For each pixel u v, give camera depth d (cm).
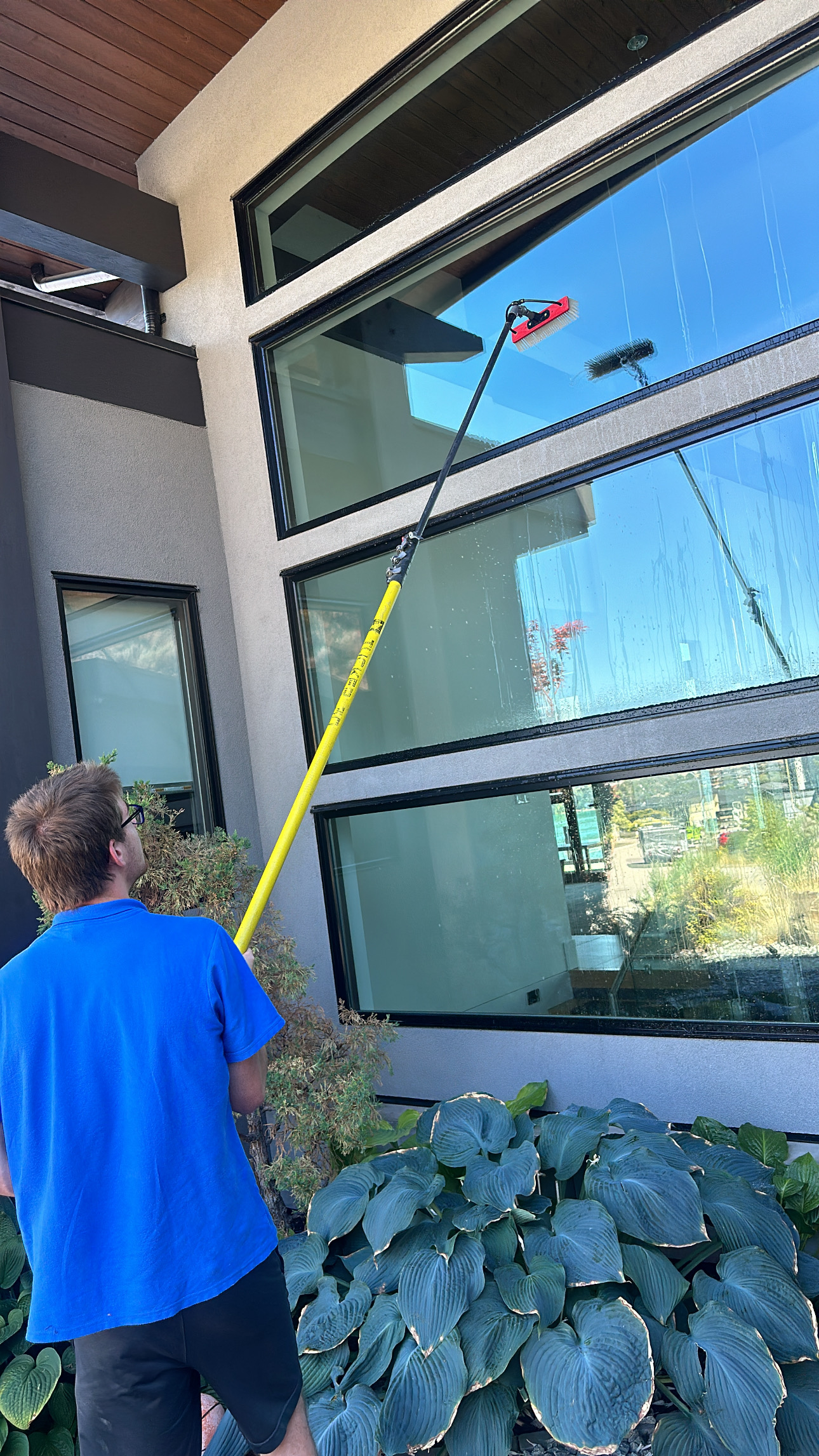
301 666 420
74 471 395
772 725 288
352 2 383
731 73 284
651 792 316
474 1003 363
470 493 353
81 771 144
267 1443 134
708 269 297
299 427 420
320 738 416
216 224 448
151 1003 130
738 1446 177
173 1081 129
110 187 435
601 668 327
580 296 326
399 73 372
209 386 454
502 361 347
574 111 319
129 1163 126
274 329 423
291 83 409
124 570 407
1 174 394
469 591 360
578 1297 212
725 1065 300
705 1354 195
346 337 400
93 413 407
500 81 342
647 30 304
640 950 321
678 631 309
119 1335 124
